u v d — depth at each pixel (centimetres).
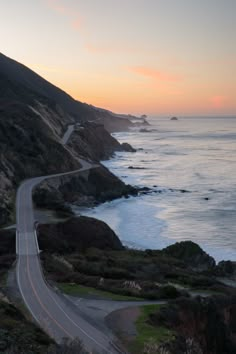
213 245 5306
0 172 6225
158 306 2498
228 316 2344
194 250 4653
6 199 5566
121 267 3684
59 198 6550
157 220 6500
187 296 2759
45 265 3350
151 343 1934
